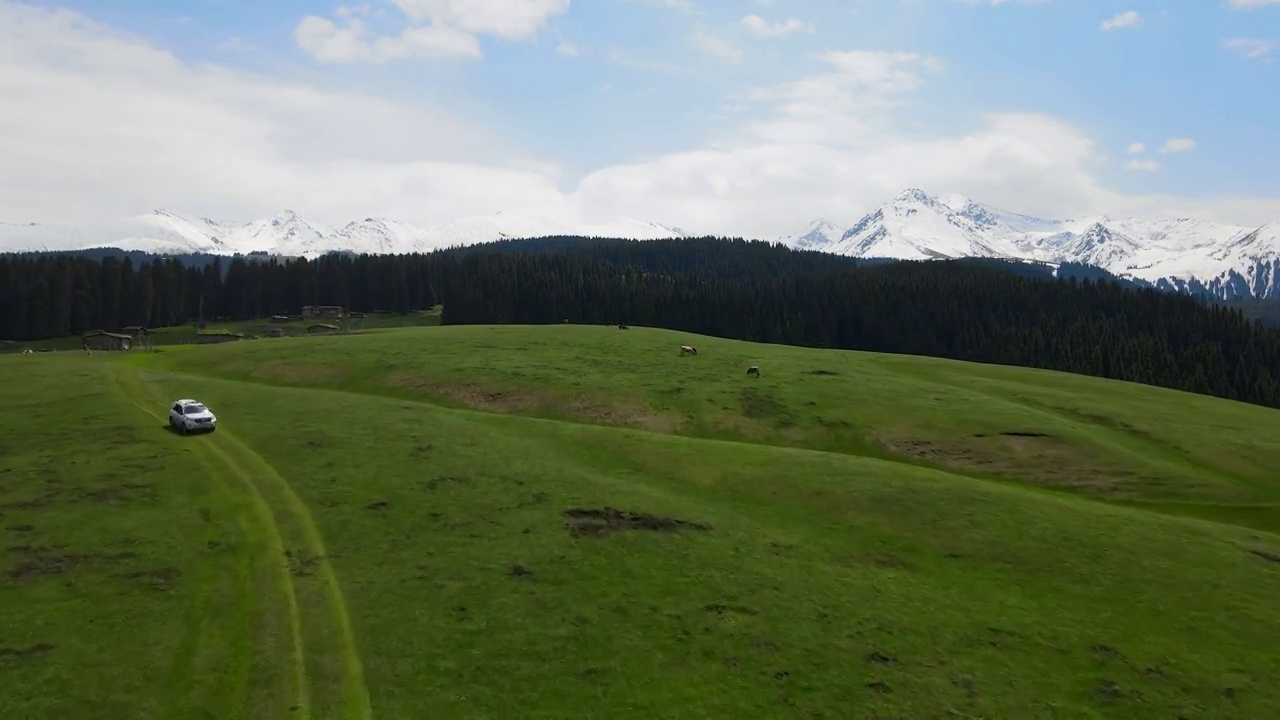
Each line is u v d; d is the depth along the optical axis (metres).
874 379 79.69
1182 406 77.19
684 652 27.08
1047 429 61.22
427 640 26.84
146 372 78.19
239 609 28.38
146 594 29.08
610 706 24.02
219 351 93.62
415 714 23.06
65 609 27.67
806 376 79.06
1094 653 28.84
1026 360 157.75
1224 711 25.77
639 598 30.67
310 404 61.12
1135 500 50.41
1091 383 89.38
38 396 62.72
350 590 30.14
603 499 41.16
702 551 35.56
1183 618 31.83
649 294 194.88
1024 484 52.91
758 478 47.12
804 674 26.25
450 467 45.22
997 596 33.19
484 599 29.81
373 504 39.06
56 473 42.16
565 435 55.22
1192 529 42.12
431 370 77.38
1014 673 27.20
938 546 38.22
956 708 25.00
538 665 25.77
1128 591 33.97
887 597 32.34
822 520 41.31
